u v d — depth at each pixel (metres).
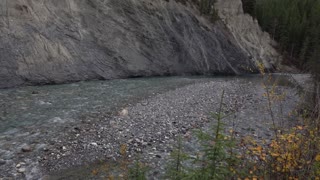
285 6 89.69
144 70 35.28
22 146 10.67
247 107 19.27
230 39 53.69
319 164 4.83
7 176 8.41
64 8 29.56
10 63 22.75
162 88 26.03
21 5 25.56
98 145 11.16
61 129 12.88
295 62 67.62
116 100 19.61
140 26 37.62
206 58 46.25
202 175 5.05
